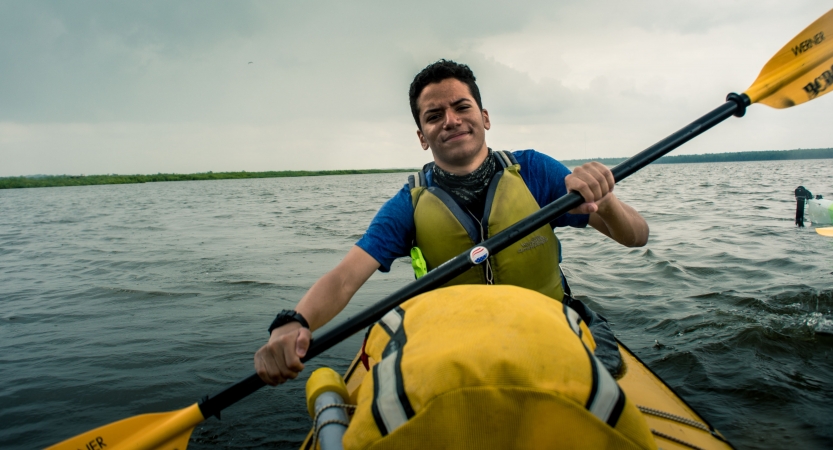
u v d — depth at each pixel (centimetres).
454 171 203
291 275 610
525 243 191
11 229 1280
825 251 564
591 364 88
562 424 82
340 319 429
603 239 758
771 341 327
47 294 549
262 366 156
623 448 84
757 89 199
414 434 84
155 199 2755
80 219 1527
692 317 376
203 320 436
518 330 90
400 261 650
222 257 744
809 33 206
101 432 165
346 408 125
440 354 88
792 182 2034
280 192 3216
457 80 196
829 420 238
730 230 761
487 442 84
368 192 2989
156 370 336
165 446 167
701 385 277
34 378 326
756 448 220
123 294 534
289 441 258
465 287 112
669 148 184
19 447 254
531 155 215
